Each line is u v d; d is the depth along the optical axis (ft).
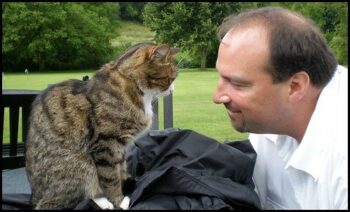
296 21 5.39
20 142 13.03
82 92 7.38
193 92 20.89
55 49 51.78
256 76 5.24
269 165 6.72
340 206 5.24
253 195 5.71
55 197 7.14
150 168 6.54
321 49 5.37
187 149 6.45
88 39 48.52
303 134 5.91
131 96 7.57
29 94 11.63
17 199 6.95
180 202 5.37
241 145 6.84
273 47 5.13
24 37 52.31
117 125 7.30
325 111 5.55
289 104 5.50
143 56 7.90
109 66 7.82
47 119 7.24
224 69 5.39
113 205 7.13
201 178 5.54
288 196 6.40
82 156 7.20
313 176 5.54
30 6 53.62
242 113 5.56
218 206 5.12
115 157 7.40
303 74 5.32
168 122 10.94
